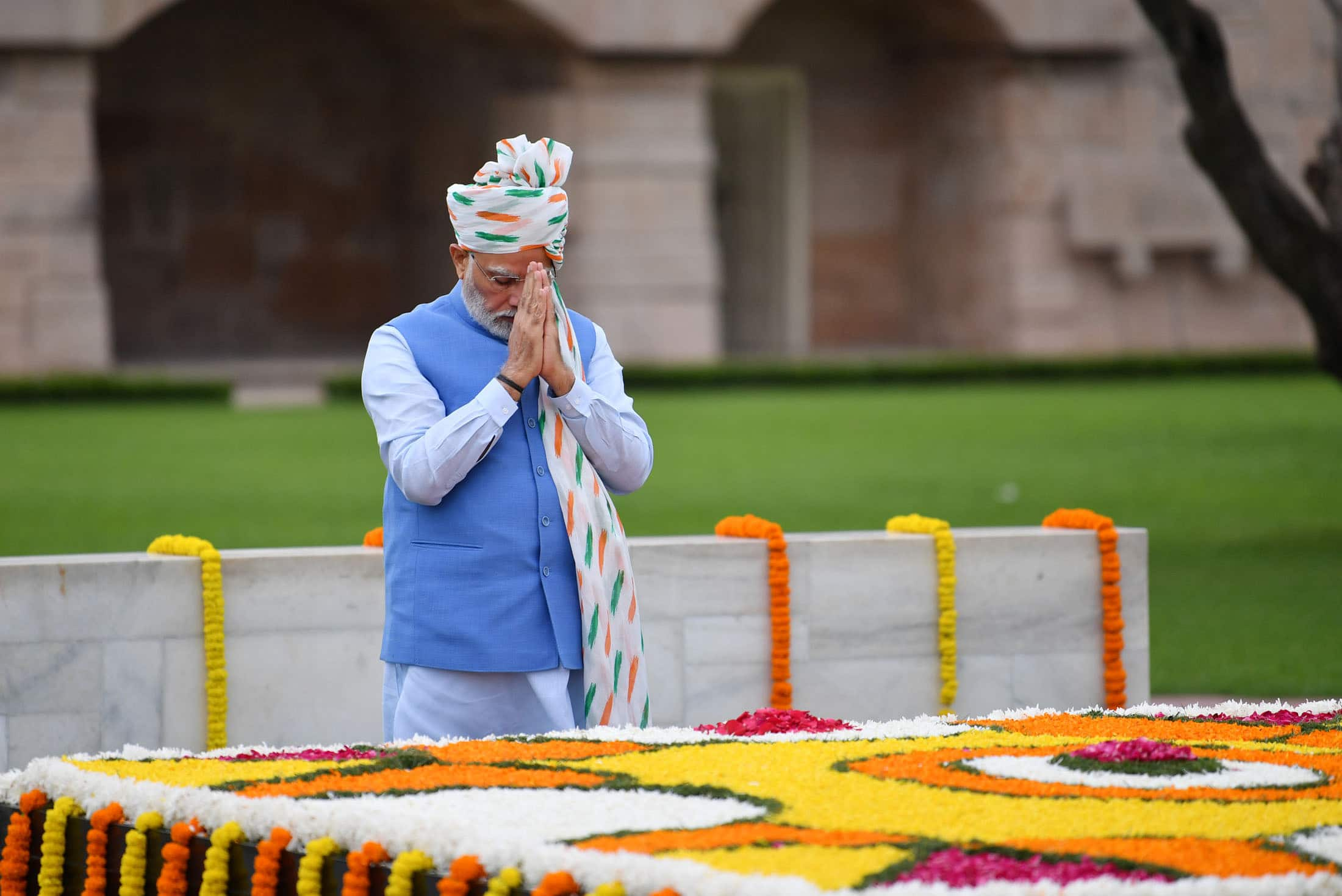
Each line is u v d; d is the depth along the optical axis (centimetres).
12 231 4475
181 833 721
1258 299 5488
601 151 4925
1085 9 5200
